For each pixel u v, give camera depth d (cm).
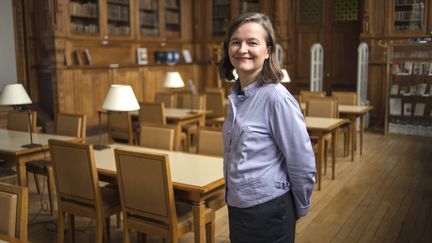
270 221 164
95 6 805
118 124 583
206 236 281
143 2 917
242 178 163
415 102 777
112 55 849
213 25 1048
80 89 773
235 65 166
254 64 162
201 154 351
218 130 352
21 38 752
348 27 959
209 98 686
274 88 160
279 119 156
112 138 595
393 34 838
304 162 159
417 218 392
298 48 1013
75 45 772
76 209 303
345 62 974
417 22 818
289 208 168
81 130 441
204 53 1062
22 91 376
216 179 271
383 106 862
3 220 193
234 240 174
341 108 631
